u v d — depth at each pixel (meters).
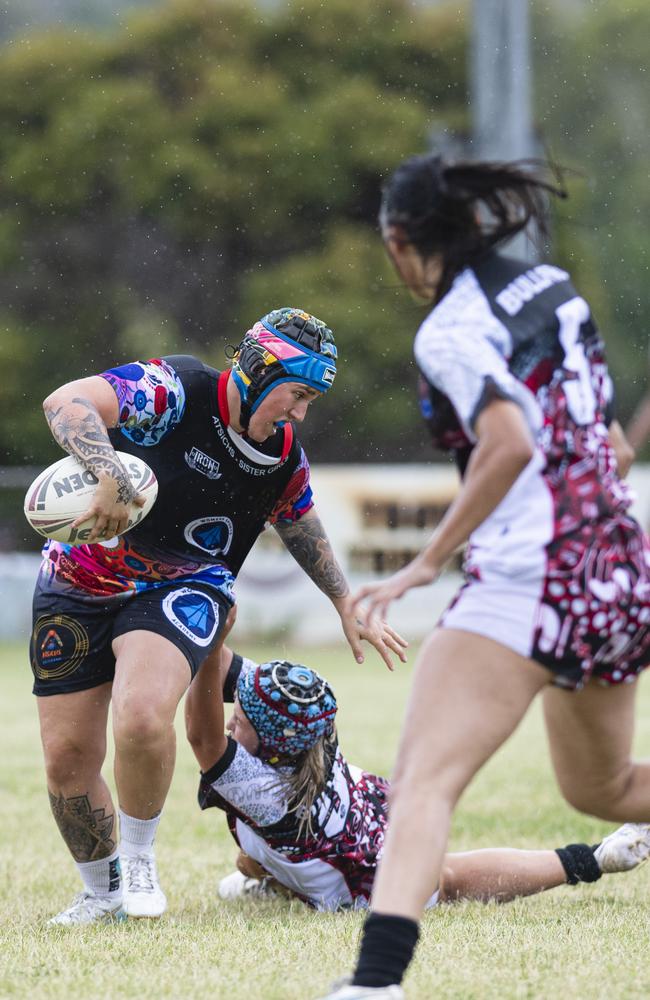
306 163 87.75
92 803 15.20
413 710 10.29
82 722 15.11
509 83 58.19
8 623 73.94
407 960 9.84
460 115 91.94
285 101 89.75
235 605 15.84
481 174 10.71
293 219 88.75
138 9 94.69
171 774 14.79
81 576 15.09
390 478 65.19
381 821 15.99
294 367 14.60
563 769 11.75
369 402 84.19
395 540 65.25
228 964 12.41
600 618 10.31
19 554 81.56
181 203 87.56
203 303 88.44
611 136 104.88
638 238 102.06
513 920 14.51
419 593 65.62
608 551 10.41
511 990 11.18
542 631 10.20
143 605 14.96
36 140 89.50
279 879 15.88
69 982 11.71
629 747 11.52
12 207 88.75
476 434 10.05
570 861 16.17
